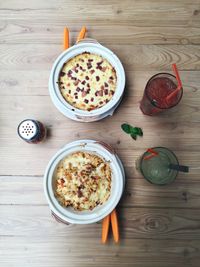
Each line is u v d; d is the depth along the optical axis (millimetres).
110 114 562
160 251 548
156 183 533
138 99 578
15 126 571
